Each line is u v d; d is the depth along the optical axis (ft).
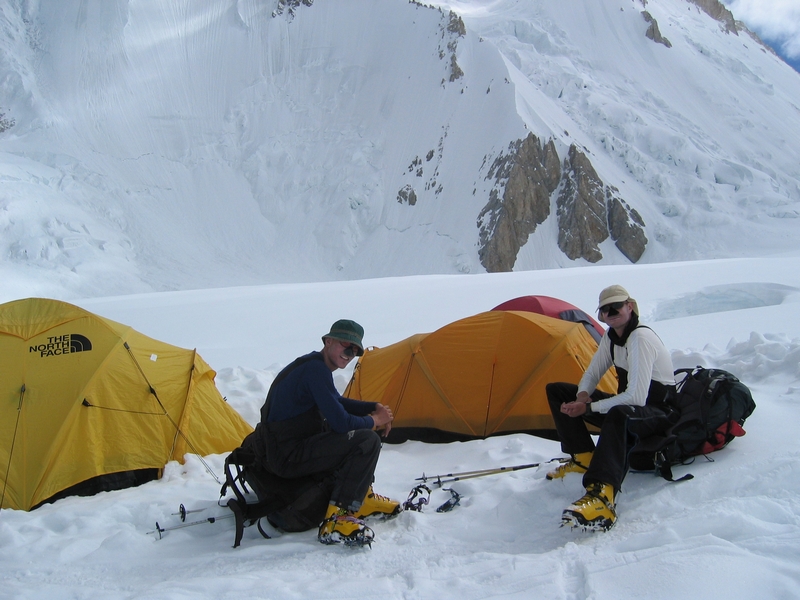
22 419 16.76
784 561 8.73
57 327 18.03
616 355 13.70
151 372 18.81
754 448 12.78
